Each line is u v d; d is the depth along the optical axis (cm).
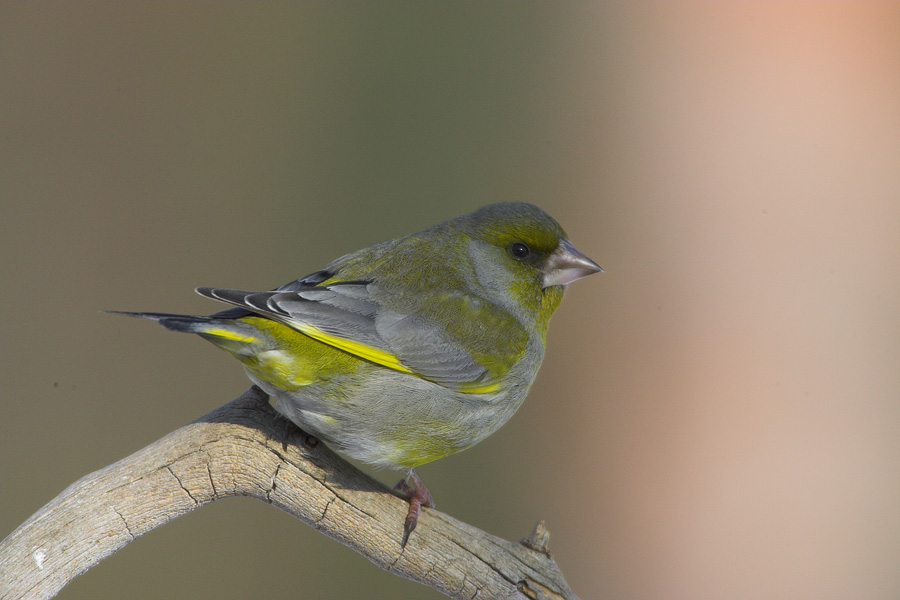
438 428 363
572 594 363
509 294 366
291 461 362
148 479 361
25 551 360
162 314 361
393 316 363
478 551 362
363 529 362
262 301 361
